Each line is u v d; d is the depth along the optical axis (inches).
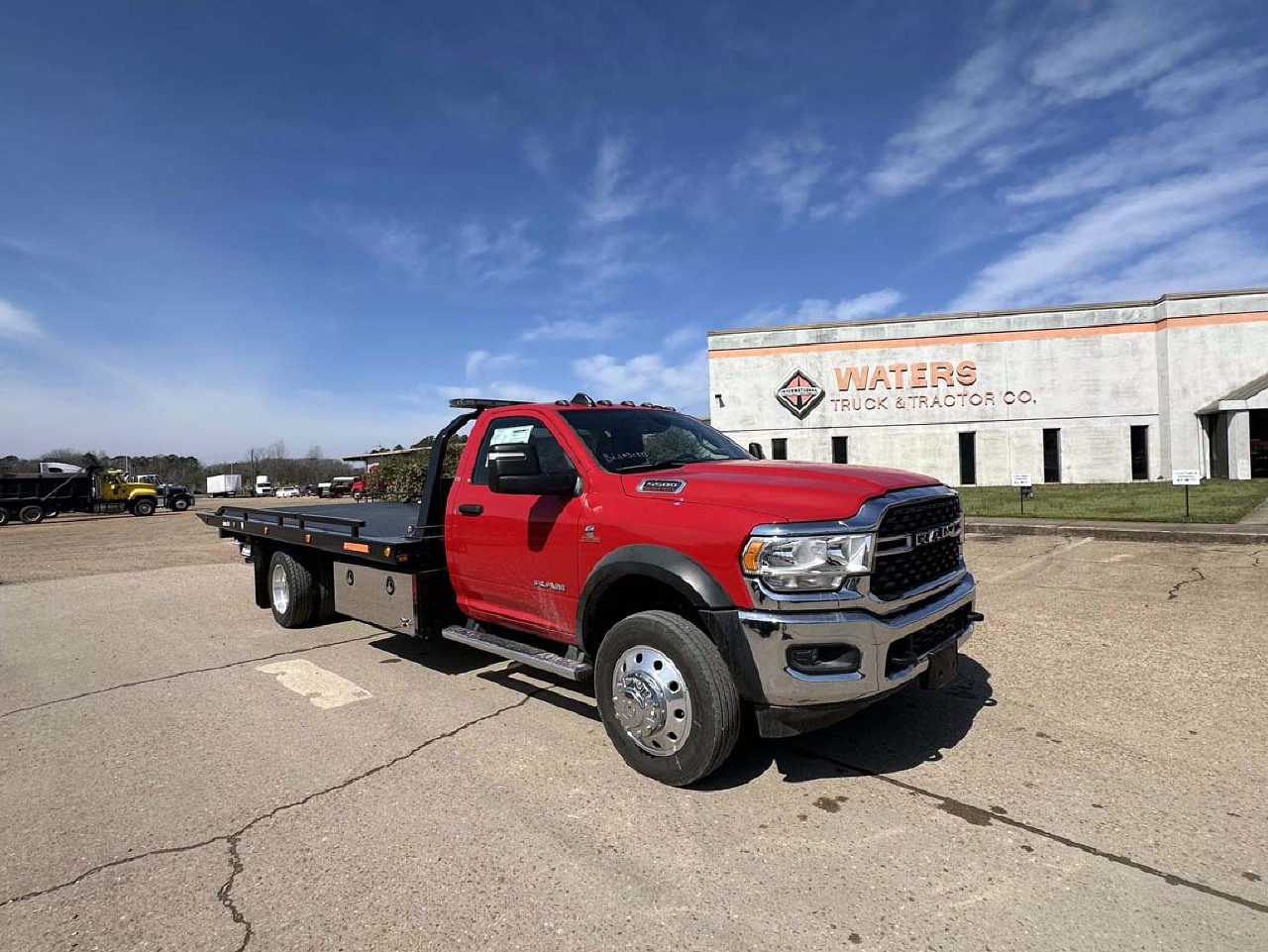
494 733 168.1
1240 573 327.9
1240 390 864.3
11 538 842.2
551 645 202.7
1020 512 602.2
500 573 180.7
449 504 198.7
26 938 97.3
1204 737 154.6
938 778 139.8
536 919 99.2
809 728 128.3
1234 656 208.2
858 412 1011.9
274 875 111.4
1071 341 952.9
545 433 178.1
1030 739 156.6
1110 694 181.8
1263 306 888.3
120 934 97.8
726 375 1051.3
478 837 121.3
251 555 315.0
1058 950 90.6
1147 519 511.2
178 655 248.8
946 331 982.4
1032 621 256.8
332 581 262.8
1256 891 101.5
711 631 131.7
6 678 226.4
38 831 126.9
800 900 102.1
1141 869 107.6
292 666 229.8
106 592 393.1
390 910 101.8
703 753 131.7
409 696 196.2
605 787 139.6
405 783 142.7
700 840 119.2
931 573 148.1
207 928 98.8
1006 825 121.4
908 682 133.6
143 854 118.5
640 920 98.4
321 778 146.1
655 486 148.6
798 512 128.3
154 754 160.7
